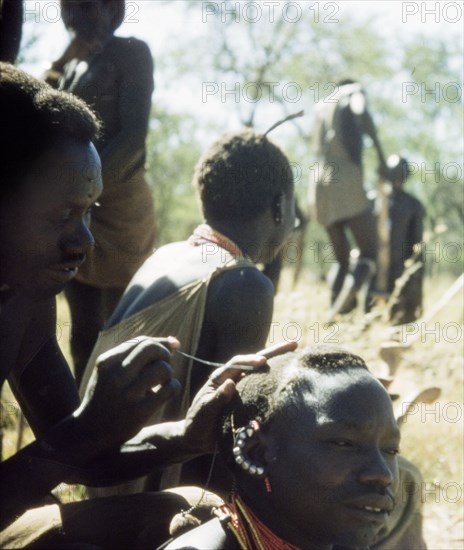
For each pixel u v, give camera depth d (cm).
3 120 221
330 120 931
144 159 470
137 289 352
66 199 226
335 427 216
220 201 357
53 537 231
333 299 884
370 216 902
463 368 543
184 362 332
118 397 228
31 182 223
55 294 236
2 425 376
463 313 708
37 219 225
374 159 1905
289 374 224
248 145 361
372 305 847
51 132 224
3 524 225
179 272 343
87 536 233
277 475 221
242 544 222
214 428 240
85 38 462
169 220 1600
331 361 225
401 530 324
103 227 459
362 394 219
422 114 1873
